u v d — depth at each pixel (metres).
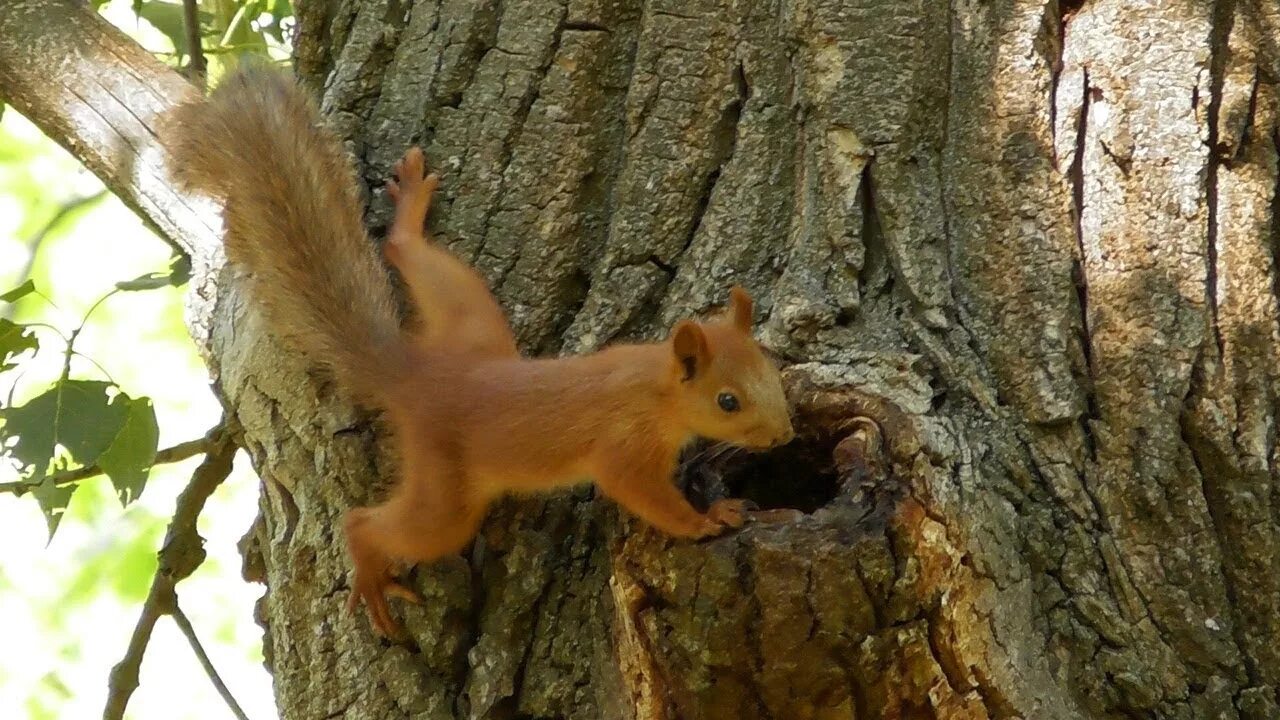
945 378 7.21
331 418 7.56
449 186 7.99
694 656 6.15
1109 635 6.97
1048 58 7.73
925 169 7.64
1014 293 7.39
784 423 6.89
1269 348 7.22
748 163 7.78
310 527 7.54
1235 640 7.03
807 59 7.75
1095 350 7.29
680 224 7.79
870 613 6.04
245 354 7.89
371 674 7.30
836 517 6.17
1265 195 7.46
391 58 8.30
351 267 7.84
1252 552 7.05
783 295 7.38
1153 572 7.04
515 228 7.87
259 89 8.52
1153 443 7.11
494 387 7.34
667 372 7.02
